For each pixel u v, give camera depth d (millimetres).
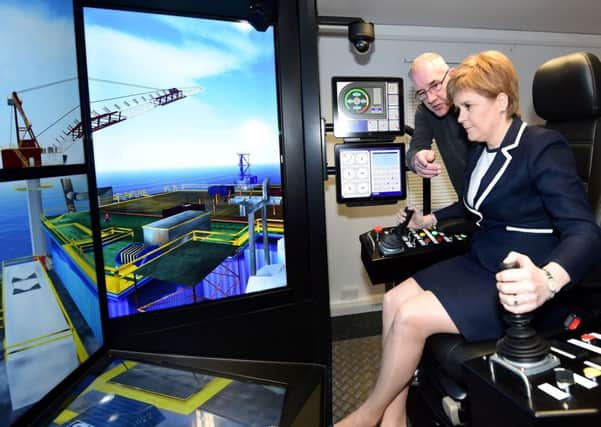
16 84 934
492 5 2418
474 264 1296
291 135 1406
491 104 1089
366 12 2473
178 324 1301
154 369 1216
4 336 903
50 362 1015
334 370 1987
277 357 1413
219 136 1339
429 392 1284
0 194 891
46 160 1007
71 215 1081
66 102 1068
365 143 1641
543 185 1024
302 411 1099
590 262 883
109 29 1168
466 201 1317
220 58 1322
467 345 1051
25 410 940
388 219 2857
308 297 1456
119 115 1195
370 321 2643
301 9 1338
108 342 1229
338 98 1612
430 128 1845
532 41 2928
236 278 1391
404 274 1547
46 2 1011
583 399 705
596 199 1391
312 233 1407
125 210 1222
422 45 2779
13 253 922
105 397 1077
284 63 1381
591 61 1358
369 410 1273
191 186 1315
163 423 1011
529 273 792
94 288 1167
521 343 812
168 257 1302
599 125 1395
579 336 921
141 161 1235
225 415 1056
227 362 1330
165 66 1252
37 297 981
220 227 1363
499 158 1133
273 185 1409
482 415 846
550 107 1477
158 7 1221
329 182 2734
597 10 2541
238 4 1274
